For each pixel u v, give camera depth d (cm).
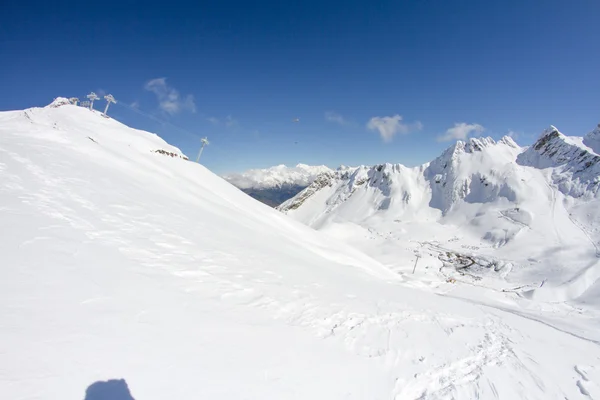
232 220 2692
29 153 1764
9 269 702
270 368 720
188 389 561
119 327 649
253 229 2778
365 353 969
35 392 437
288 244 2948
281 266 1686
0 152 1588
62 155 2041
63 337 558
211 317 849
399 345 1099
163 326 716
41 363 488
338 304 1327
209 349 700
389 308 1538
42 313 600
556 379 1273
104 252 985
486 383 1050
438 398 879
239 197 5381
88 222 1166
